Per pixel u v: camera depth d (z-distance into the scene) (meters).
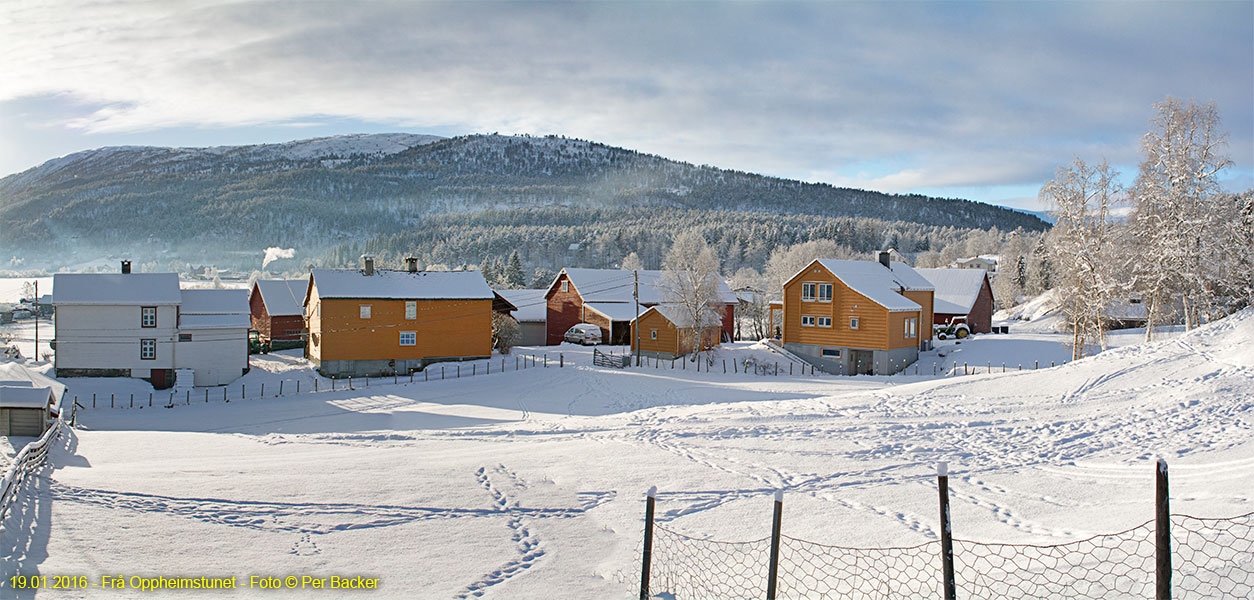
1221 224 37.78
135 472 15.84
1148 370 24.09
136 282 45.88
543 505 13.65
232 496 13.38
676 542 11.35
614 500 13.95
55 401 30.58
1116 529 10.40
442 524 12.22
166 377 45.03
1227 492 11.79
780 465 16.38
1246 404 18.81
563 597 9.03
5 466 16.25
